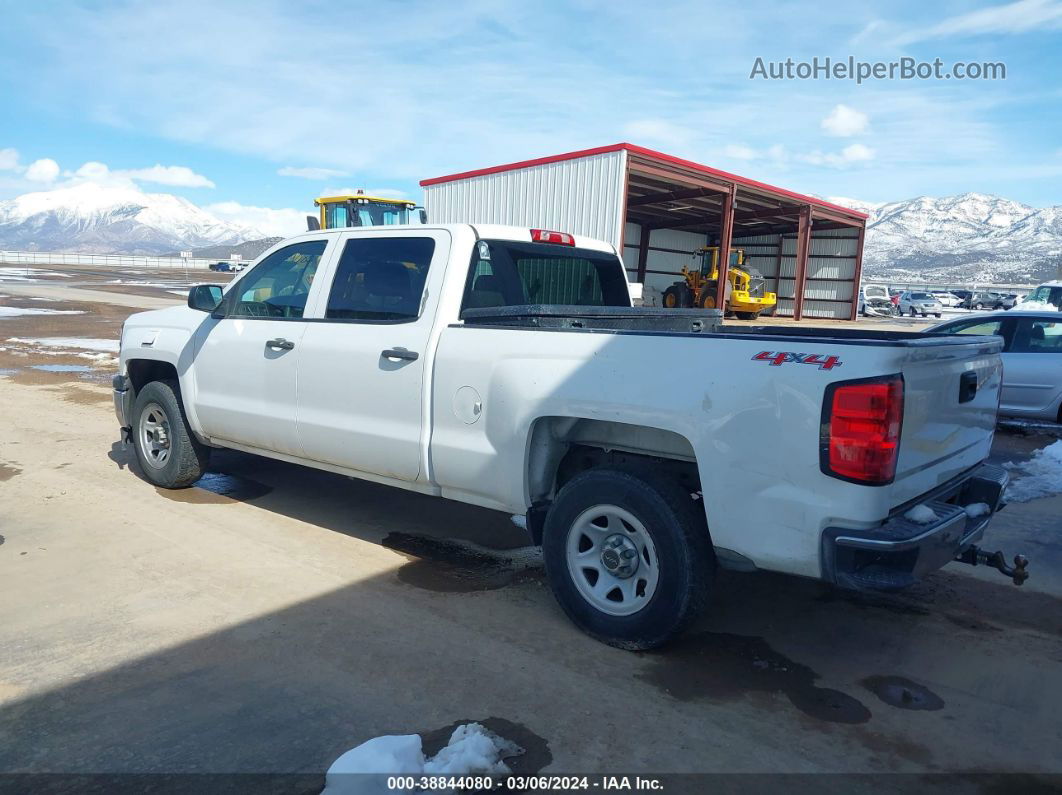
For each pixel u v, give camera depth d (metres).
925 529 3.04
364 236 4.69
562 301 4.95
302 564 4.55
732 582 4.53
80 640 3.53
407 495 6.05
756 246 39.47
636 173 22.91
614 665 3.46
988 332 9.62
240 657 3.42
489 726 2.95
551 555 3.79
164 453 5.93
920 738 2.97
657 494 3.39
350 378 4.49
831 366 3.00
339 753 2.74
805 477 3.04
